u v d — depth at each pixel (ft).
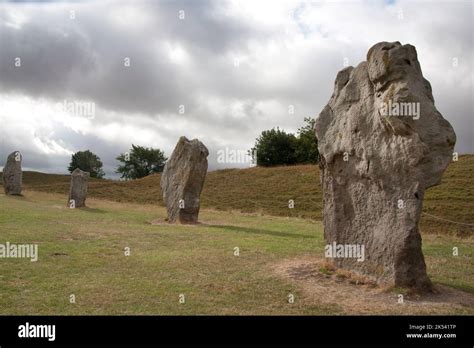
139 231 70.85
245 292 36.42
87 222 81.10
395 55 36.11
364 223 39.55
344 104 42.47
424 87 37.17
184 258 49.01
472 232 104.78
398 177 36.76
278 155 250.78
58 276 39.91
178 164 97.14
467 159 170.30
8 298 33.65
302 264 45.50
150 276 40.96
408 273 35.86
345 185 41.57
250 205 157.38
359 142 39.70
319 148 43.47
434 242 70.03
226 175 213.25
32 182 226.58
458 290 37.47
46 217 83.35
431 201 130.21
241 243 60.95
